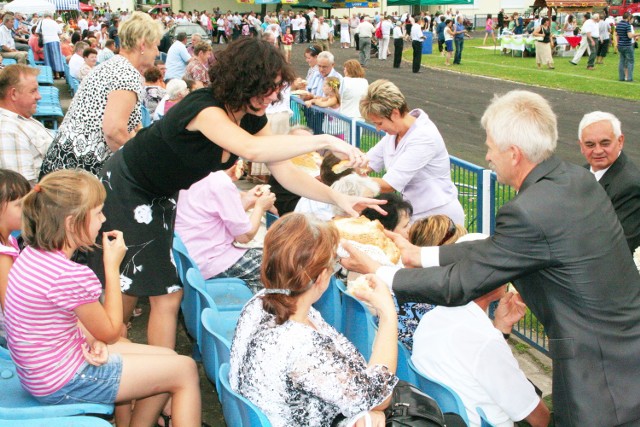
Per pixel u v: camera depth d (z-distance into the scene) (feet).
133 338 15.70
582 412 8.67
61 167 15.48
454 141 41.98
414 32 82.28
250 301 8.13
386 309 8.39
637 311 8.83
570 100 57.31
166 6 179.52
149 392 9.71
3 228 10.38
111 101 14.87
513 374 9.62
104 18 132.26
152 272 11.51
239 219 14.60
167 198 11.62
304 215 7.73
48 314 8.82
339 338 8.16
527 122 8.86
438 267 9.39
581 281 8.60
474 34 171.94
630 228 14.88
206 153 10.55
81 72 43.11
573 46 99.55
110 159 11.56
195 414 10.06
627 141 41.34
